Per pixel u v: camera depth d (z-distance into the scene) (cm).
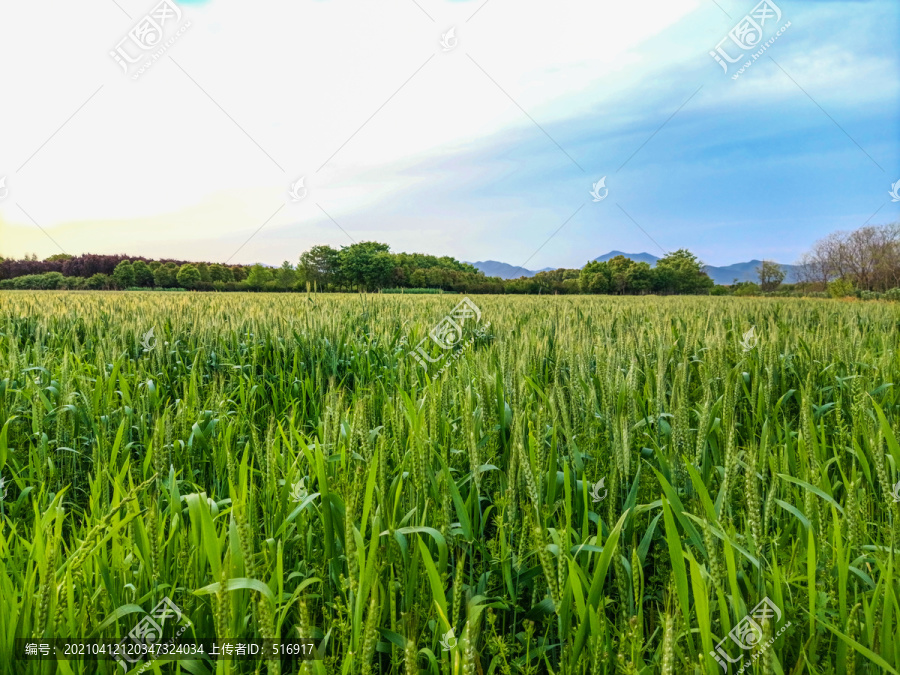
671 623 145
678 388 317
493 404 355
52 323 889
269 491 268
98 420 440
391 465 306
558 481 288
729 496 240
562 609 189
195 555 210
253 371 662
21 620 174
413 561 213
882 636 177
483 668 218
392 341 822
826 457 364
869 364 531
